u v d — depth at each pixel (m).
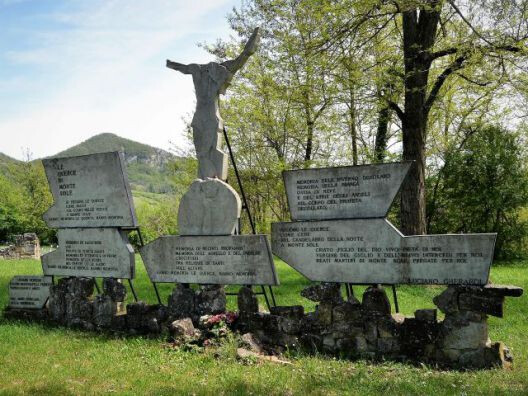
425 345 7.95
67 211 10.84
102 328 10.19
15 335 9.59
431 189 30.78
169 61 10.32
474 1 15.05
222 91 9.97
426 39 16.45
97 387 6.63
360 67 17.45
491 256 7.57
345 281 8.59
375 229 8.38
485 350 7.61
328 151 25.38
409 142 17.03
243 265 9.34
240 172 26.61
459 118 28.27
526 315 11.56
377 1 14.98
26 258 31.39
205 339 8.61
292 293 14.05
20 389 6.56
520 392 6.04
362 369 7.27
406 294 13.97
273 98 23.20
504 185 28.50
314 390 6.29
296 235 8.99
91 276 10.65
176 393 6.28
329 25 16.14
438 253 7.92
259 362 7.73
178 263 9.90
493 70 16.19
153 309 9.86
